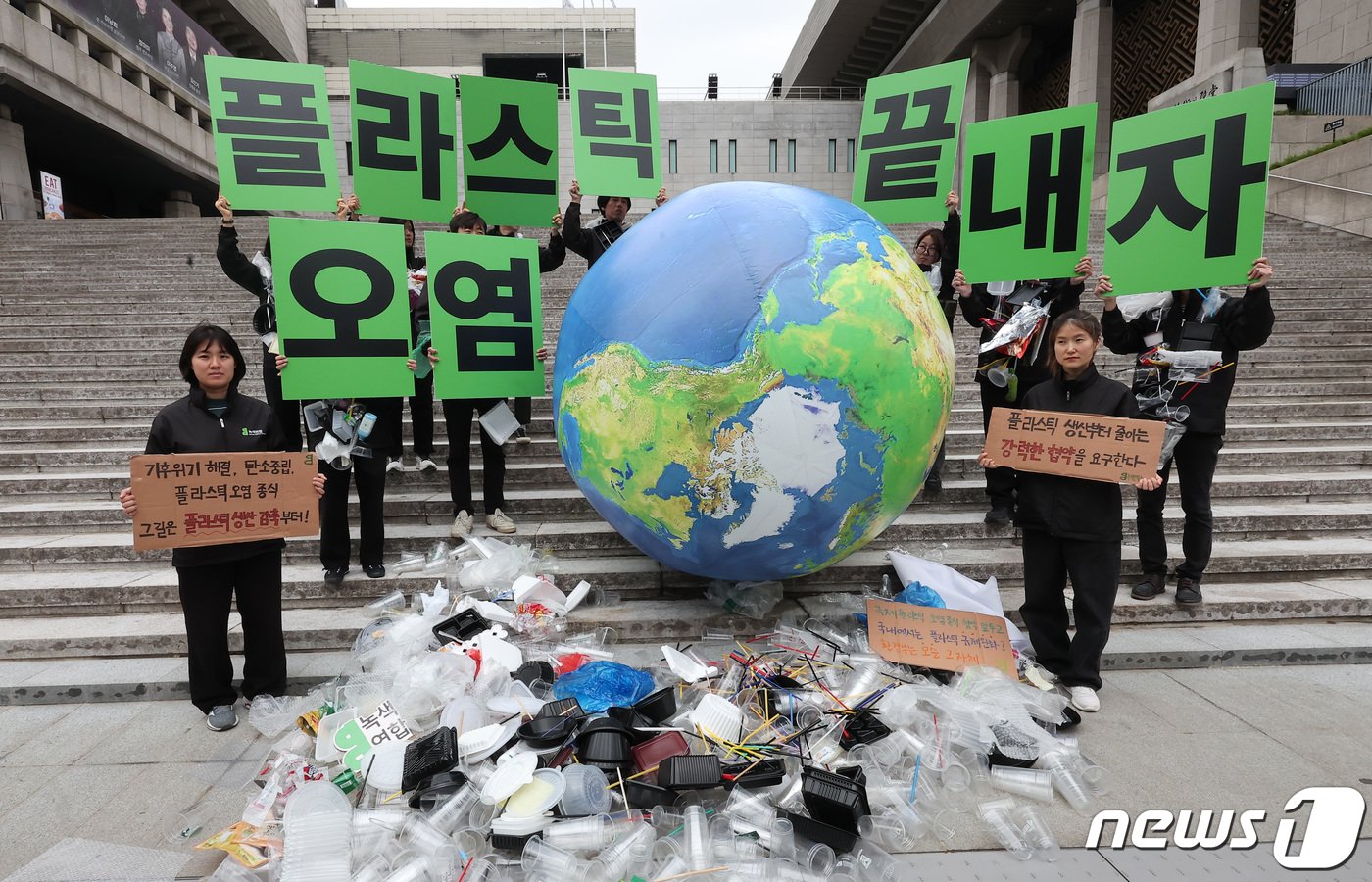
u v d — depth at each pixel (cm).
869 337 290
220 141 375
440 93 434
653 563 436
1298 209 1168
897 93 441
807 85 3306
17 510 476
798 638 356
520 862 216
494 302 415
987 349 413
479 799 241
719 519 302
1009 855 225
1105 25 2100
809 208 316
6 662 364
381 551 412
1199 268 347
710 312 286
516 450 563
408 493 521
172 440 292
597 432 309
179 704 330
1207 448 370
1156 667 351
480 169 453
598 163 455
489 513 464
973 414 613
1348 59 1459
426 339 487
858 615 376
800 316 284
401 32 3331
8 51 1352
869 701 298
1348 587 407
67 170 1941
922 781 254
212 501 287
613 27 3381
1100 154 2139
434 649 339
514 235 470
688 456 291
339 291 378
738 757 262
